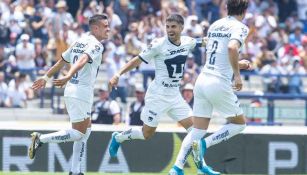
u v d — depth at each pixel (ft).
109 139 93.97
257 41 163.22
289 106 148.66
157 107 77.05
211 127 95.76
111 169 94.22
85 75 74.59
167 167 94.68
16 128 93.35
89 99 75.10
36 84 76.54
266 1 183.11
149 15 166.20
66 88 75.31
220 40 70.59
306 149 96.73
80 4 167.32
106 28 74.59
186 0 175.22
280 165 96.58
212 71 70.95
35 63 151.84
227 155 95.86
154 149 94.63
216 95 70.74
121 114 134.10
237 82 69.00
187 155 72.43
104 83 153.58
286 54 165.37
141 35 158.51
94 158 93.86
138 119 120.26
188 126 78.02
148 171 94.63
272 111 144.46
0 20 155.74
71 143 93.81
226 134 72.23
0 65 148.05
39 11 160.04
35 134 75.05
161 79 76.84
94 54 73.51
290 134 96.68
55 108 145.48
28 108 147.43
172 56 76.18
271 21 174.50
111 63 148.97
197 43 77.00
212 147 95.61
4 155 93.25
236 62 68.85
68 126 95.50
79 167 77.10
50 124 98.07
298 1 191.62
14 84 146.92
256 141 96.22
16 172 88.74
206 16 174.81
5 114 145.28
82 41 75.10
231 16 71.10
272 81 156.35
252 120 143.64
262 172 96.32
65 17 158.30
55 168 93.66
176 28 75.41
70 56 76.07
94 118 121.19
